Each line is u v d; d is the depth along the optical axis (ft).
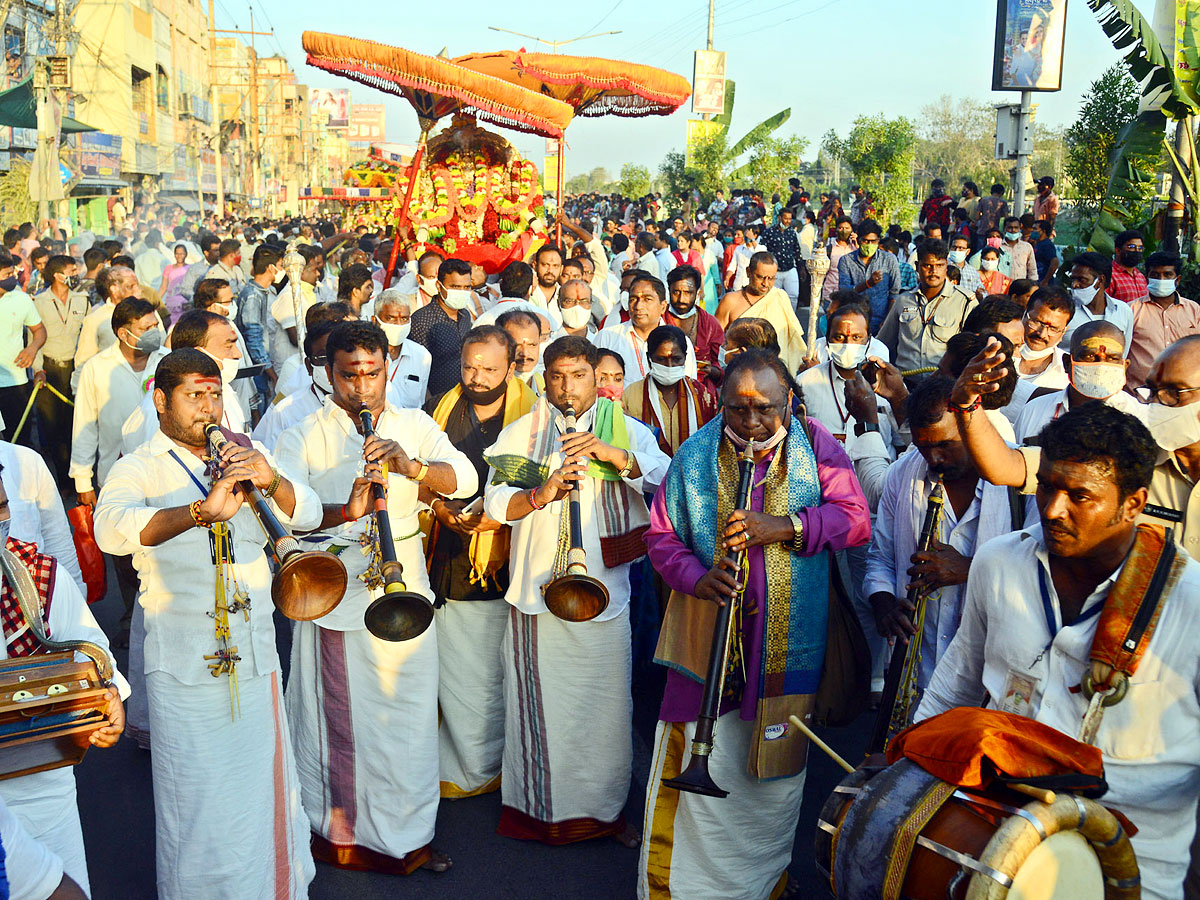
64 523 13.87
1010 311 18.29
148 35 140.97
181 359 11.86
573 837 15.10
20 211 79.36
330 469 14.21
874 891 7.77
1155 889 8.85
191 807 11.99
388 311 20.85
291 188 247.09
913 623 12.62
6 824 7.36
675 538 12.92
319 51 33.99
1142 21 37.68
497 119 36.52
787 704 12.43
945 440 12.76
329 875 14.42
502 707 16.53
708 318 25.79
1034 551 9.18
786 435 12.69
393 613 11.48
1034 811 7.29
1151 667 8.52
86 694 8.85
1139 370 27.50
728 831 12.67
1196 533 12.01
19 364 30.89
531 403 16.92
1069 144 66.85
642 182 167.43
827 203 78.02
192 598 11.95
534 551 14.78
